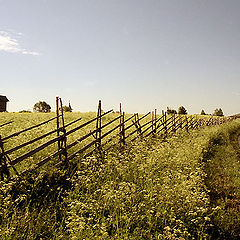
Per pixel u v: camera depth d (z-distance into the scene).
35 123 17.36
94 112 29.31
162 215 5.52
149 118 26.77
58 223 5.18
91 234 4.56
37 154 8.55
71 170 7.70
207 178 8.88
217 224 5.71
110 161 7.90
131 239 4.73
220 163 11.50
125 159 8.95
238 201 7.19
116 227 5.14
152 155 9.46
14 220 4.73
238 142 19.55
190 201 5.75
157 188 6.56
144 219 5.50
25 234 4.67
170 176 7.71
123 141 11.62
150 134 14.86
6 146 9.96
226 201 7.05
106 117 25.19
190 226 5.42
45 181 6.76
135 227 5.29
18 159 6.95
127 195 5.82
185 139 14.92
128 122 22.22
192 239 4.83
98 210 5.50
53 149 9.35
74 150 9.55
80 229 4.48
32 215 5.15
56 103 8.65
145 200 6.18
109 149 10.27
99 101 10.12
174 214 5.45
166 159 9.47
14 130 13.56
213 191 7.79
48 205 5.76
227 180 8.92
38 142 10.68
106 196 5.72
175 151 11.15
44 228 4.99
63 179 7.14
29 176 6.86
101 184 6.85
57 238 4.59
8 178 6.43
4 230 4.34
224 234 5.47
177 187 6.40
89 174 7.13
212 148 14.57
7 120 18.41
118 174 7.57
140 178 7.48
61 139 8.39
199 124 28.22
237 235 5.51
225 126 27.45
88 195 6.17
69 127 15.95
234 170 10.31
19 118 20.31
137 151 9.77
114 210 5.48
